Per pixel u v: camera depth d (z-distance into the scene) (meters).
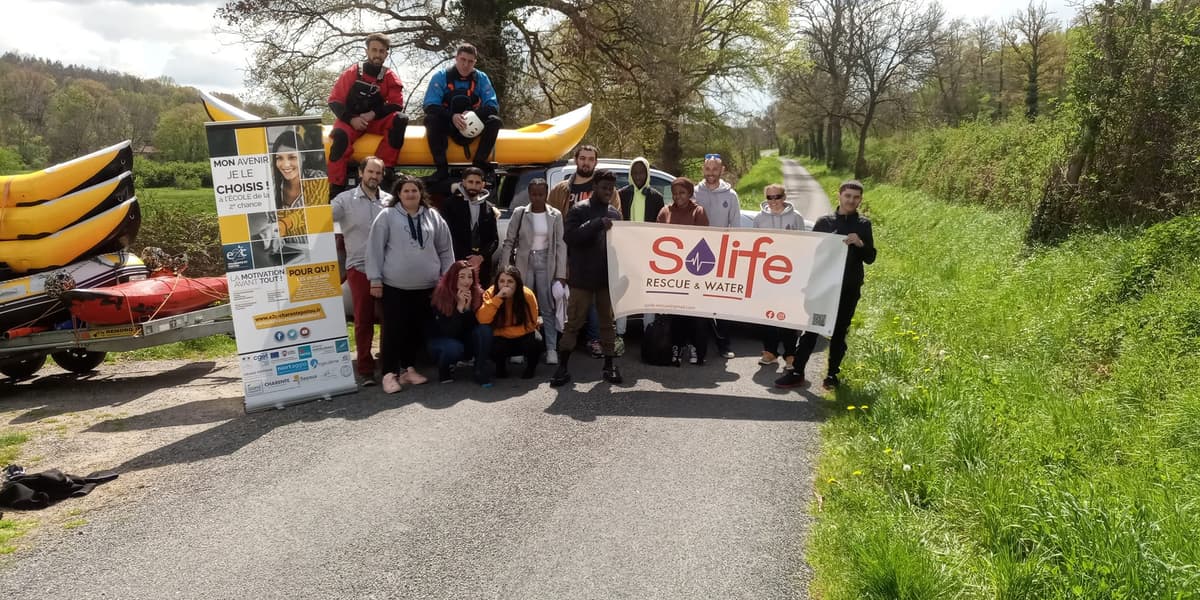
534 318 7.04
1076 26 11.19
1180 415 4.97
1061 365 6.68
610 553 3.88
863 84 49.09
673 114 27.59
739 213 8.19
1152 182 10.14
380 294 6.66
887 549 3.61
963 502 4.25
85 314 7.34
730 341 8.66
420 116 22.03
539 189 7.39
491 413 6.08
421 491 4.62
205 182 19.31
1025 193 16.22
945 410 5.53
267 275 6.48
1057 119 12.52
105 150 7.59
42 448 5.70
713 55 30.14
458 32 20.66
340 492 4.64
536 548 3.93
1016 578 3.36
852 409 5.88
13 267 7.44
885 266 13.88
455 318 6.89
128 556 3.91
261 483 4.82
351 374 6.80
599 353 7.86
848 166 56.38
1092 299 7.61
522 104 22.81
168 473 5.05
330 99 8.21
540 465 5.00
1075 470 4.55
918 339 7.78
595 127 23.89
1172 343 6.08
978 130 25.64
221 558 3.87
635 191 7.79
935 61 48.88
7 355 7.43
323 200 6.59
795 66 33.31
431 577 3.67
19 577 3.72
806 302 6.75
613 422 5.84
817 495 4.56
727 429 5.69
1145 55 10.29
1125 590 3.16
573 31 23.05
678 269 7.01
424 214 6.89
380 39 8.09
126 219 7.80
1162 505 3.92
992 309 8.55
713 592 3.53
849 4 47.88
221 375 8.14
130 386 7.75
